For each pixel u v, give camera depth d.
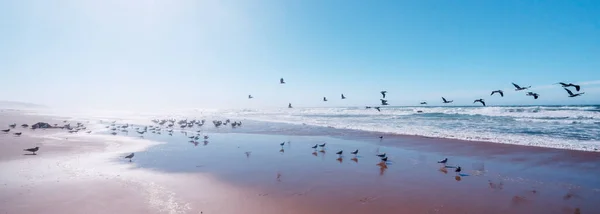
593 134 23.61
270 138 28.03
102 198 10.70
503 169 14.77
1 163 15.77
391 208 10.08
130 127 40.22
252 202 10.59
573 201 10.49
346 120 46.78
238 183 12.84
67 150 19.95
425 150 19.95
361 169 15.22
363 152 19.86
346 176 13.91
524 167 15.02
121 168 15.38
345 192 11.64
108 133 31.86
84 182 12.54
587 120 32.84
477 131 27.55
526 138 22.72
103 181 12.77
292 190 11.92
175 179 13.39
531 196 11.04
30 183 12.27
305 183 12.85
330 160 17.50
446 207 10.13
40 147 20.84
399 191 11.73
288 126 39.62
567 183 12.39
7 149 19.83
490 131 27.23
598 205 10.11
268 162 17.06
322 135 29.42
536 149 18.91
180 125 41.84
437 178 13.46
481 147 20.22
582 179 12.85
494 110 54.84
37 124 35.91
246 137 29.08
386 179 13.39
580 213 9.55
